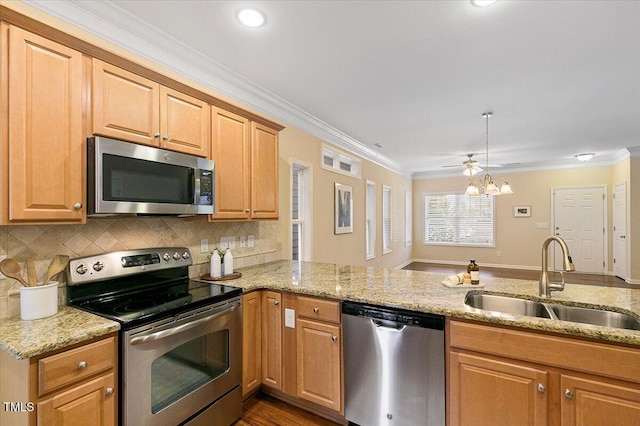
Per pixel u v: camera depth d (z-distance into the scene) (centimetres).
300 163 392
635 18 204
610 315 169
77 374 131
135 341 149
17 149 139
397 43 234
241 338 215
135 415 149
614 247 675
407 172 852
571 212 726
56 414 125
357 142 536
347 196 516
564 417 141
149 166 186
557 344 143
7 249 157
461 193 845
